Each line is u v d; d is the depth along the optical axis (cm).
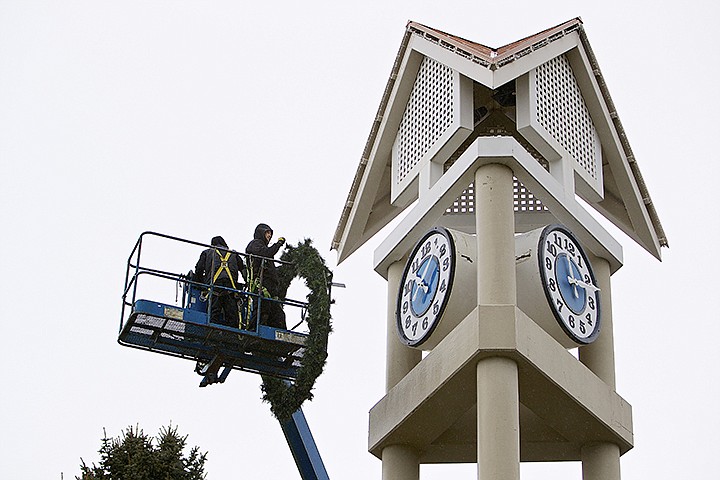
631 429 3028
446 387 2877
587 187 3194
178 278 3131
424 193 3128
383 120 3331
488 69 3036
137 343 3153
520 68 3048
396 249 3203
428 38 3212
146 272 3119
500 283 2833
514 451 2686
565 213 3053
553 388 2848
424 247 3078
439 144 3125
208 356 3173
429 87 3228
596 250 3150
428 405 2944
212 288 3091
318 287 3136
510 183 2944
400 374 3144
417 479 3077
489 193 2923
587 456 3006
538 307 2948
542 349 2825
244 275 3155
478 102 3341
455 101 3103
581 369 2931
